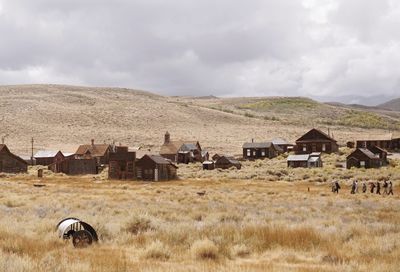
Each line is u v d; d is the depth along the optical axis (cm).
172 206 3756
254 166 11725
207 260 1723
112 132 19325
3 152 9875
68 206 3612
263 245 1983
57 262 1483
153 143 18038
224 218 2928
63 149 13100
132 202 4181
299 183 7806
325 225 2661
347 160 10250
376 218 3203
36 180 8206
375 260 1669
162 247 1803
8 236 1962
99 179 8906
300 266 1642
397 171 8925
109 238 2167
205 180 8706
